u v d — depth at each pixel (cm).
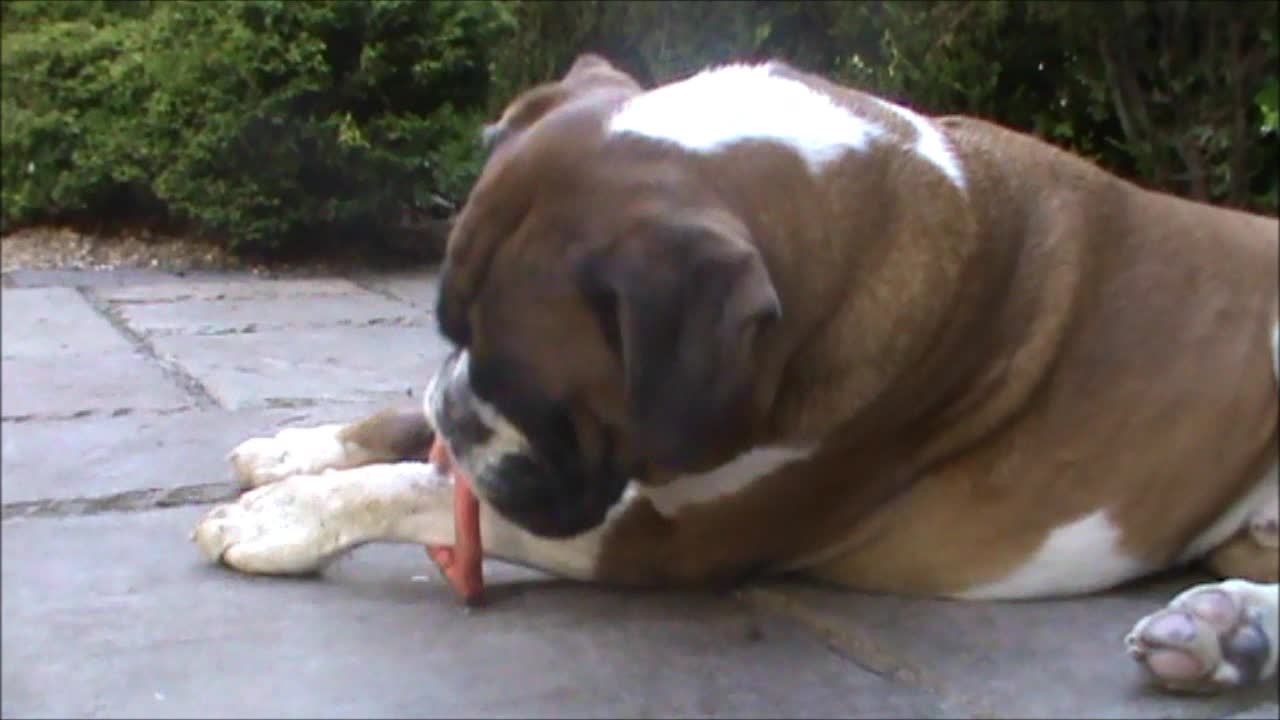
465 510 139
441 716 127
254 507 146
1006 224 140
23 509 157
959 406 140
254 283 283
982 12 256
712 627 140
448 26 302
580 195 126
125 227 328
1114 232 145
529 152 129
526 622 139
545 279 125
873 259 134
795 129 133
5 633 135
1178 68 247
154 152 304
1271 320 145
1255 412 144
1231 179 245
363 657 133
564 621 140
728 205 129
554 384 126
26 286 276
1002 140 145
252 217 300
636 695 130
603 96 134
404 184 302
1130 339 143
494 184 129
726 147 130
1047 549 142
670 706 129
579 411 127
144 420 183
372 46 295
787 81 138
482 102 312
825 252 132
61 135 320
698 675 133
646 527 140
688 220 124
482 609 141
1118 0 243
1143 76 254
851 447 137
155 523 155
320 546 143
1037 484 142
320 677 130
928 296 135
